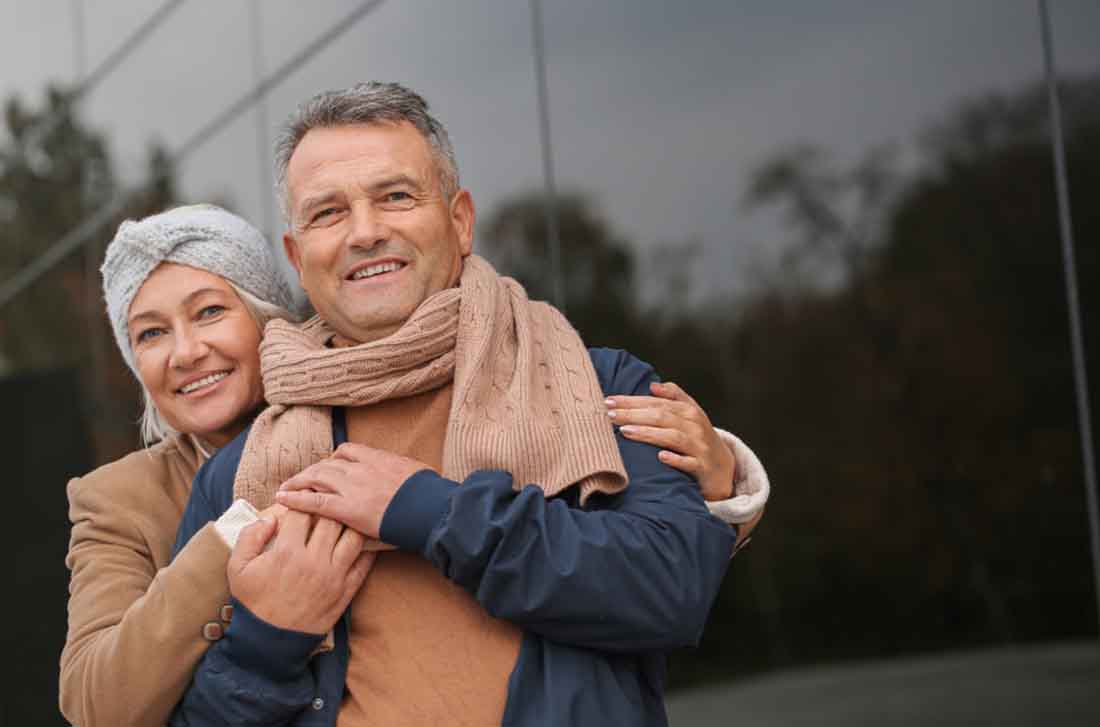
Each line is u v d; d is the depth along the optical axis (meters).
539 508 1.65
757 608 3.75
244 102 5.73
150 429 2.27
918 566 3.32
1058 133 2.95
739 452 1.93
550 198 4.20
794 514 3.62
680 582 1.67
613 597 1.63
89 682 1.74
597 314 4.09
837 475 3.50
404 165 1.86
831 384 3.50
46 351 7.40
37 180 7.50
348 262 1.85
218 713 1.69
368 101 1.89
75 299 7.13
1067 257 2.95
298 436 1.80
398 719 1.68
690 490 1.78
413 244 1.85
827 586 3.54
